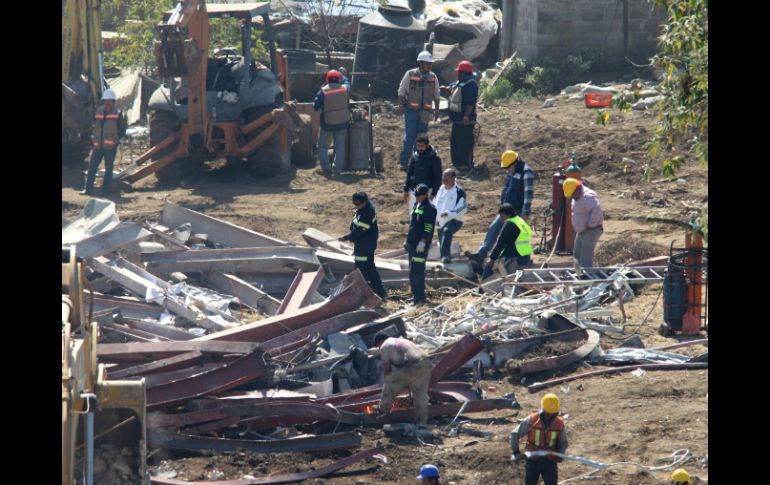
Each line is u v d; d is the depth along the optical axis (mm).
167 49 76750
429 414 37781
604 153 85750
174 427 35156
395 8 119625
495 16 142125
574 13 123438
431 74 87312
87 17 87438
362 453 33625
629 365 42844
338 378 40438
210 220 59719
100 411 27141
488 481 31656
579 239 54375
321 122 86125
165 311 49156
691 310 46688
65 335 23047
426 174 60812
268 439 35594
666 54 33688
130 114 108188
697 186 76438
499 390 41062
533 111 107312
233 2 107500
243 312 51719
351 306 45688
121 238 51719
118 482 26875
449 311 51125
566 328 46406
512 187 58406
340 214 72500
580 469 32062
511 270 54156
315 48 127812
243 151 82938
